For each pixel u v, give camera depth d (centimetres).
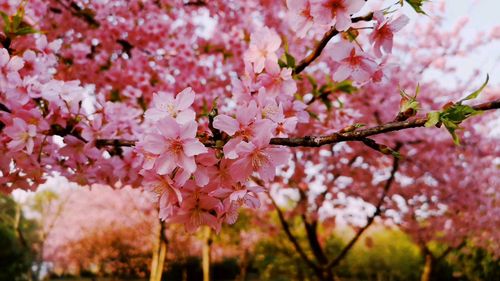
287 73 181
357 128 135
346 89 277
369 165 838
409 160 827
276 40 182
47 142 230
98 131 218
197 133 146
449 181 877
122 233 1652
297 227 1447
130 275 1803
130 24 487
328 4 143
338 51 164
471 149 866
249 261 1991
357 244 2148
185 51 520
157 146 136
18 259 1928
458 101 118
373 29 156
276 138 138
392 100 724
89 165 243
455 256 1398
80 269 2170
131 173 249
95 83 495
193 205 150
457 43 891
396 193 855
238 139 137
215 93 555
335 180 834
